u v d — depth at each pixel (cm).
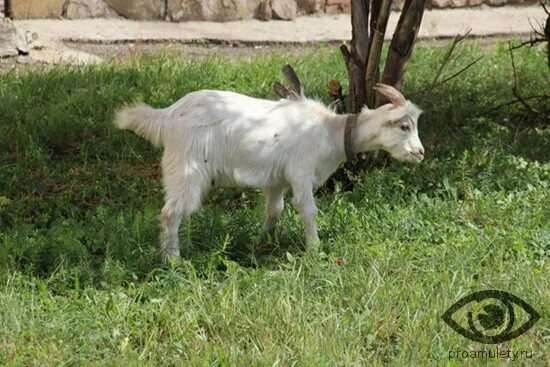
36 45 1691
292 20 1998
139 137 1302
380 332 853
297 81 1070
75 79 1482
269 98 1456
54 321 851
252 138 972
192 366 797
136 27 1867
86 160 1243
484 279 942
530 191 1165
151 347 823
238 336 849
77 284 909
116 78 1500
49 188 1176
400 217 1083
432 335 845
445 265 970
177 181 972
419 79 1592
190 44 1827
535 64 1725
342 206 1114
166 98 1432
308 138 988
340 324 858
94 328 852
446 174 1205
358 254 988
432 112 1447
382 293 907
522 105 1502
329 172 1017
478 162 1262
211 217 1064
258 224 1068
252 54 1797
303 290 914
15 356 795
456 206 1125
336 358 806
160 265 971
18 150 1267
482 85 1600
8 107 1364
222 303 880
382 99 1198
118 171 1225
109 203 1140
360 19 1196
